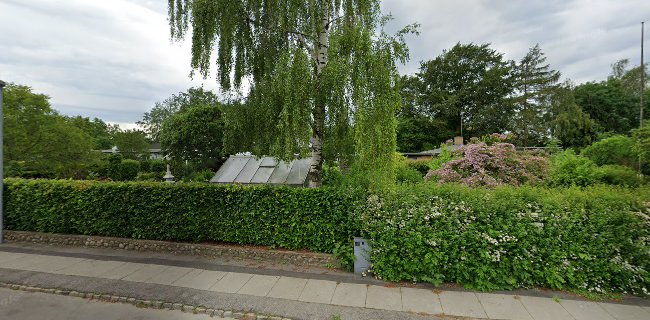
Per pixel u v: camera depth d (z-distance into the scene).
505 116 34.47
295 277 5.26
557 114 34.41
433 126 35.78
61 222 7.36
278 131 6.42
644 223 4.57
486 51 36.94
